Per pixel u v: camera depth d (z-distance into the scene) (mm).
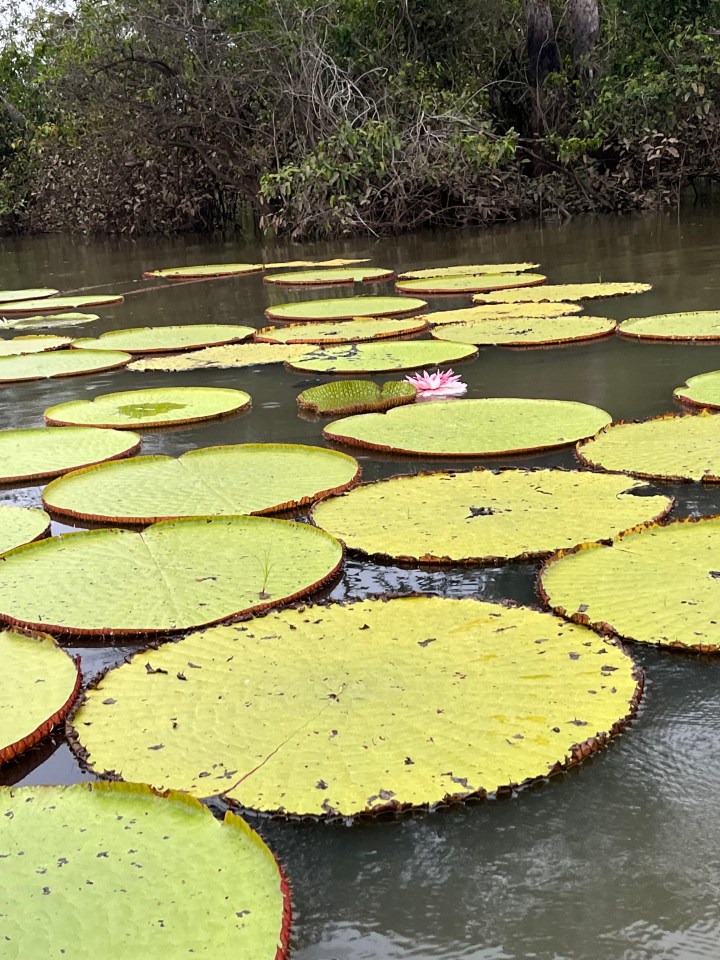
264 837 1348
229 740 1513
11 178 16531
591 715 1542
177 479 2830
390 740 1492
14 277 10148
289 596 2016
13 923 1135
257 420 3609
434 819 1368
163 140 13297
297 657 1758
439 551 2201
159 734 1545
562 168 12109
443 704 1578
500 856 1294
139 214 14398
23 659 1817
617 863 1266
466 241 10312
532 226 11391
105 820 1324
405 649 1763
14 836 1296
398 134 11453
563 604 1900
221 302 7059
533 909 1200
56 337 5879
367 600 1977
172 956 1077
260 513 2537
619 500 2430
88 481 2857
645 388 3662
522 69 13336
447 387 3840
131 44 12773
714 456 2709
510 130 11477
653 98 11516
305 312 6082
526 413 3352
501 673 1665
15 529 2500
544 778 1437
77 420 3670
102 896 1174
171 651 1811
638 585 1954
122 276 9453
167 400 3949
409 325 5312
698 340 4395
